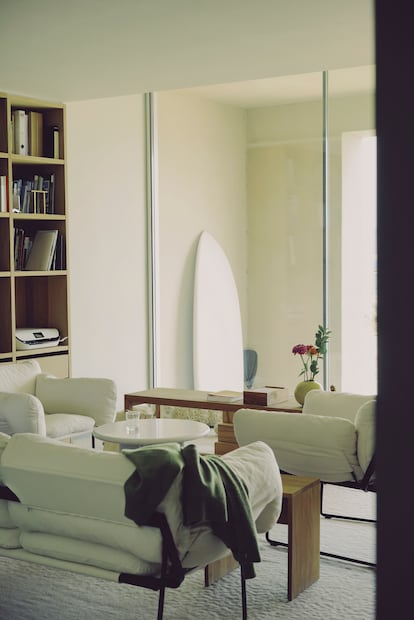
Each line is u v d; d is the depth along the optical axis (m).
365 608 3.23
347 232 6.48
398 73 0.84
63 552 2.90
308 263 6.65
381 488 0.87
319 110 6.55
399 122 0.84
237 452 3.04
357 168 6.43
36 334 6.02
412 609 0.85
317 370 5.26
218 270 7.02
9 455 2.89
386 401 0.86
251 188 6.86
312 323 6.65
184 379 7.21
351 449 3.49
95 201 6.75
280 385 6.81
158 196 7.26
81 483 2.73
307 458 3.62
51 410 5.36
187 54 4.92
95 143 6.74
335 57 5.07
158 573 2.78
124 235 7.05
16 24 4.20
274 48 4.80
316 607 3.25
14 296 5.80
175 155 7.16
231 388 7.00
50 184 6.19
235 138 6.91
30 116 6.04
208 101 7.00
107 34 4.41
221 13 4.04
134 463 2.64
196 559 2.78
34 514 2.94
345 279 6.52
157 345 7.32
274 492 3.04
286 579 3.56
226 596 3.38
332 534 4.16
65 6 3.88
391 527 0.86
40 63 5.11
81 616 3.17
